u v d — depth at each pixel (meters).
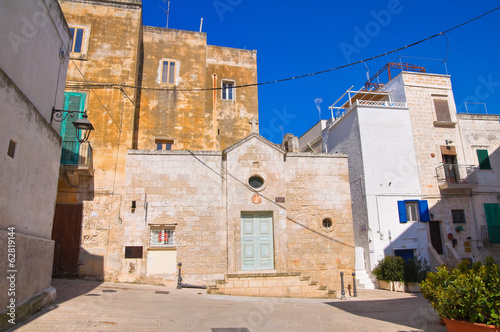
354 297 14.07
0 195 6.60
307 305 11.10
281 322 8.47
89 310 8.26
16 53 7.64
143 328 7.09
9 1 7.23
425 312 9.98
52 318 7.27
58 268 13.96
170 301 10.39
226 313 9.08
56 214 14.45
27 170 7.89
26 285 7.44
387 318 9.13
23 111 7.55
